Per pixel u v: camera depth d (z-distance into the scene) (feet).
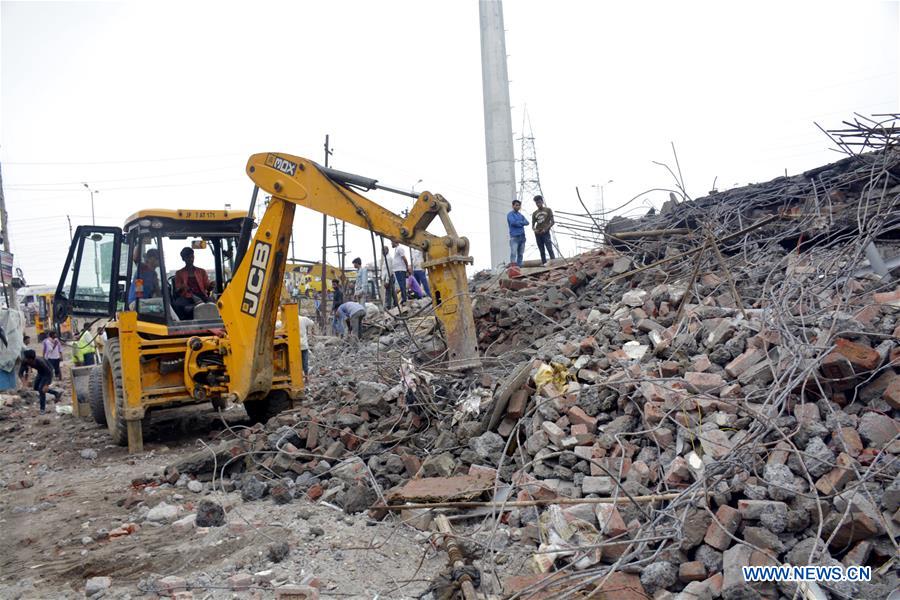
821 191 31.32
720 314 22.58
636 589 13.46
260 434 25.73
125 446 31.30
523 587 13.93
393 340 45.70
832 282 22.65
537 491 17.44
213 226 32.09
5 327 47.47
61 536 19.49
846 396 16.55
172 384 30.17
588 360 21.76
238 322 27.81
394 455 21.74
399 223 23.62
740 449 15.07
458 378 25.32
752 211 33.35
